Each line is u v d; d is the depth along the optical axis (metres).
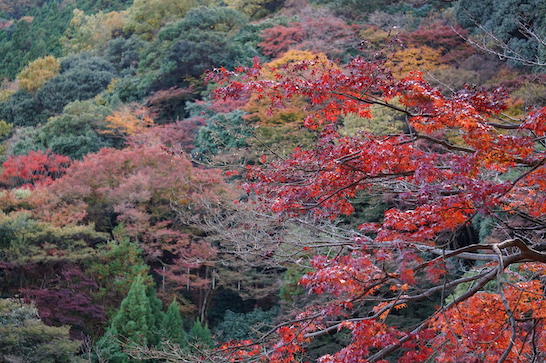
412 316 16.06
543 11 26.05
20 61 62.41
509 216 9.10
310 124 6.52
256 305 24.70
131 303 20.91
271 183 6.44
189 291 26.02
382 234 5.28
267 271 23.70
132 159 27.22
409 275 4.89
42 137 36.03
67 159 31.38
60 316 20.39
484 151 5.25
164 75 40.06
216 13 42.75
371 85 5.77
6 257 21.31
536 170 5.48
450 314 6.46
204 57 39.78
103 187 25.36
